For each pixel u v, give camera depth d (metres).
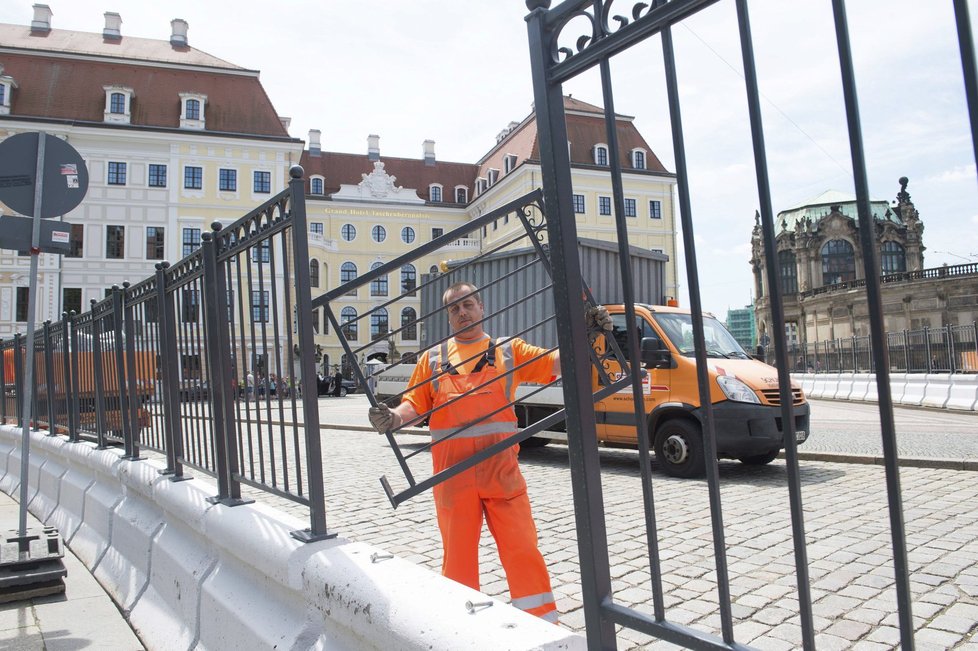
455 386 3.06
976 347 18.53
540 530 5.59
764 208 1.28
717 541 1.40
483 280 11.00
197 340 3.73
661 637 1.49
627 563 4.55
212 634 2.94
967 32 0.99
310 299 2.66
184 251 45.00
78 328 6.48
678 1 1.38
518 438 2.57
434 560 4.84
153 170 44.88
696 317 1.44
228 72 48.62
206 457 3.65
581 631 3.45
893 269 58.28
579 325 1.71
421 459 10.30
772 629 3.36
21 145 4.92
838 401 23.94
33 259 4.92
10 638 3.60
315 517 2.53
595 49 1.60
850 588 3.93
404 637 1.73
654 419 8.22
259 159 46.78
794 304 55.56
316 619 2.30
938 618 3.45
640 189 53.81
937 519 5.54
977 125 0.98
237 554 2.85
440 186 64.62
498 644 1.52
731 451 7.66
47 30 49.41
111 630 3.71
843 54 1.12
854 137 1.11
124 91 44.75
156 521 4.12
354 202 59.75
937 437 10.94
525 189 52.41
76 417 6.60
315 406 2.58
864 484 7.23
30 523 6.35
